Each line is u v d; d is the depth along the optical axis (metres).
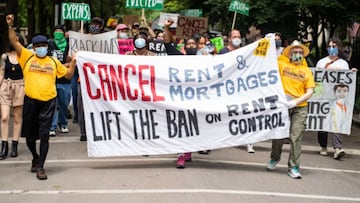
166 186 7.28
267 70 8.32
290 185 7.69
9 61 8.89
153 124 8.25
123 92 8.20
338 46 10.19
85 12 12.53
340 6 16.08
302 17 17.59
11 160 8.80
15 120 9.05
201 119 8.28
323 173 8.66
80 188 7.15
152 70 8.28
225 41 13.52
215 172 8.21
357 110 16.50
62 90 11.08
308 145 11.18
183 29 14.30
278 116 8.21
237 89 8.36
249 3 16.61
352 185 7.96
